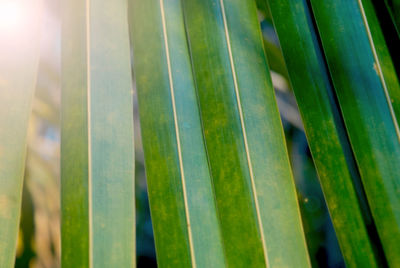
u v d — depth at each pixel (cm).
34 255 61
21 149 48
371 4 50
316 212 64
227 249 47
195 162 48
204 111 49
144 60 50
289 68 50
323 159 48
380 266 47
